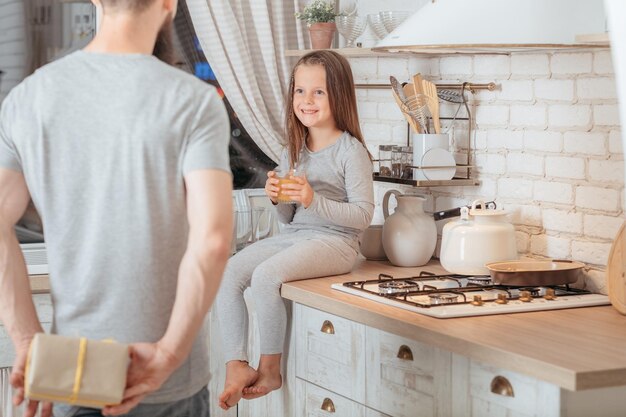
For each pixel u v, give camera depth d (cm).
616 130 285
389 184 380
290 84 335
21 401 185
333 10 385
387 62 378
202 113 182
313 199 313
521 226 320
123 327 184
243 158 418
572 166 300
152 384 180
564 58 301
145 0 189
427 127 340
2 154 188
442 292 284
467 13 271
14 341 186
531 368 220
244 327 318
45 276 325
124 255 183
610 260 272
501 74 325
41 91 184
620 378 214
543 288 295
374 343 276
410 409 265
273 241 329
